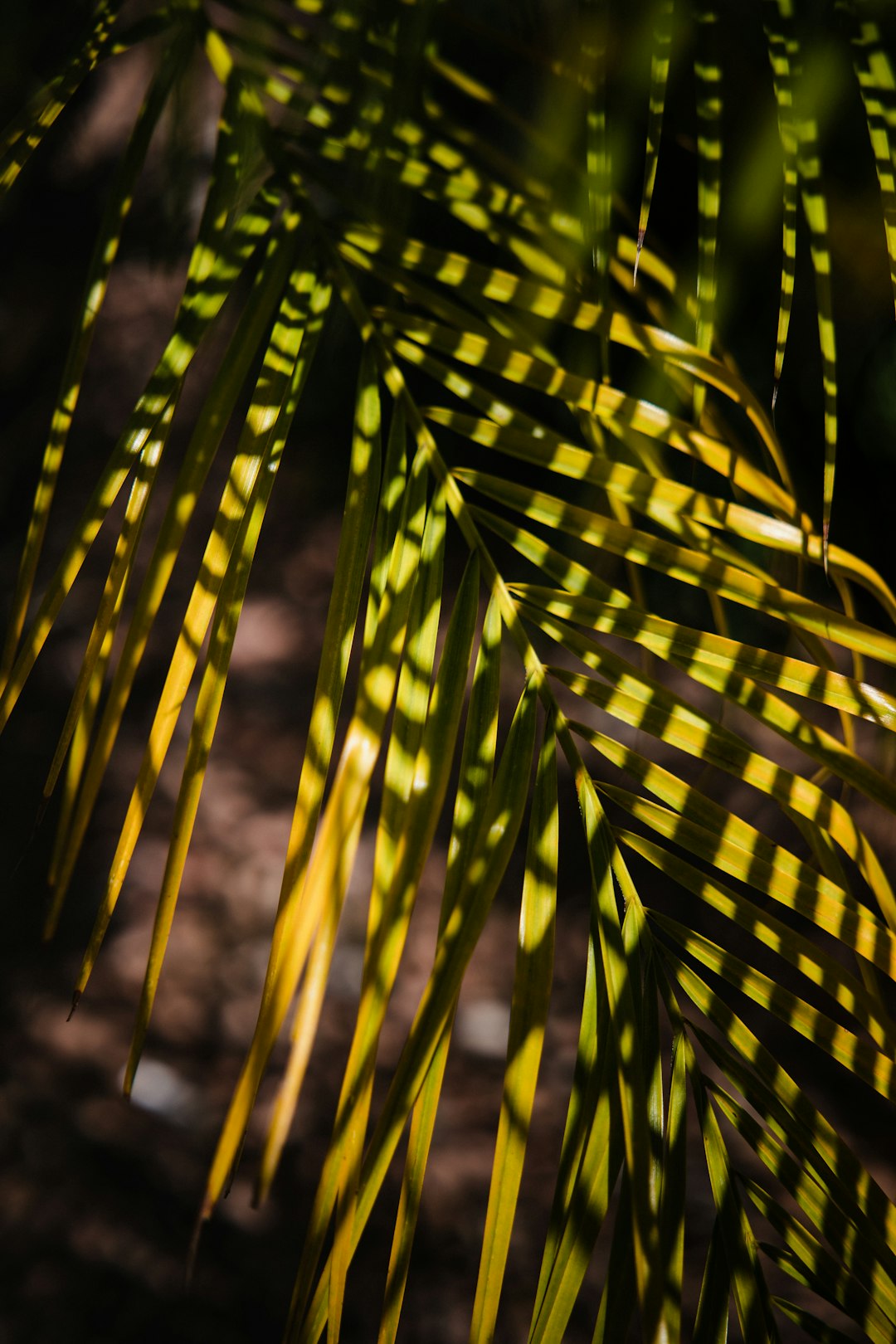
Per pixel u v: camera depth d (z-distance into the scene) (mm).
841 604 1951
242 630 4367
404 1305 2879
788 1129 1301
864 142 1644
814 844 1393
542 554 1362
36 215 4746
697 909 3359
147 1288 2902
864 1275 1291
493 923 3611
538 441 1385
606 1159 1285
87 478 4703
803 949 1312
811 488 1798
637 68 1522
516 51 1546
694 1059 1309
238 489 1345
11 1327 2814
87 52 1477
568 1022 3369
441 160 1468
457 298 1923
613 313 1417
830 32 1434
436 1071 1274
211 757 4094
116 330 4789
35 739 4152
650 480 1385
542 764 1314
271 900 3783
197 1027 3482
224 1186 1262
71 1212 3043
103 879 3830
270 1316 2854
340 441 3191
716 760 1325
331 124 1464
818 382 1767
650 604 2305
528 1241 3008
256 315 1405
